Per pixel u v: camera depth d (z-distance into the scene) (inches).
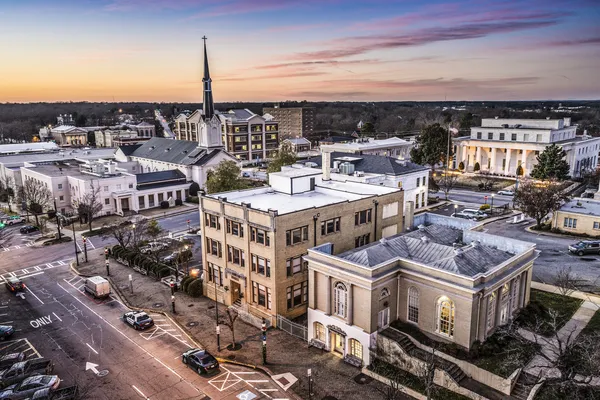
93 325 1935.3
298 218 1852.9
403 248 1747.0
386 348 1512.1
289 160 4537.4
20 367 1537.9
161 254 2819.9
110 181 3932.1
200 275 2390.5
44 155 5575.8
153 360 1653.5
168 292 2265.0
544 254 2532.0
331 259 1619.1
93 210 3444.9
